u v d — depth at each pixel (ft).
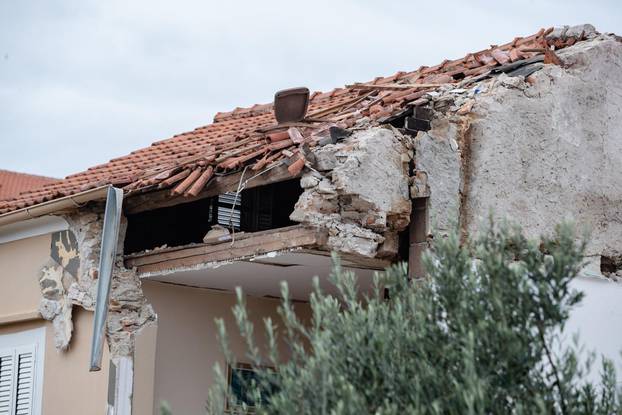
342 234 49.70
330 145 50.31
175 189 53.21
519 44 63.10
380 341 35.42
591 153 58.65
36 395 62.49
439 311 36.63
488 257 36.32
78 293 60.49
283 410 34.32
